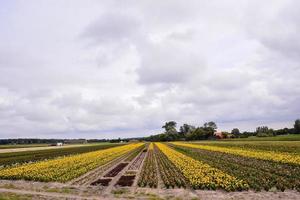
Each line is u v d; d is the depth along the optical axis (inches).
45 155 3142.2
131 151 3597.4
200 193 1081.4
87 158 2481.5
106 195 1088.2
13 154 3348.9
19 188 1243.2
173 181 1305.4
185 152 2979.8
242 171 1494.8
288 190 1080.2
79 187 1250.0
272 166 1633.9
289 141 3973.9
